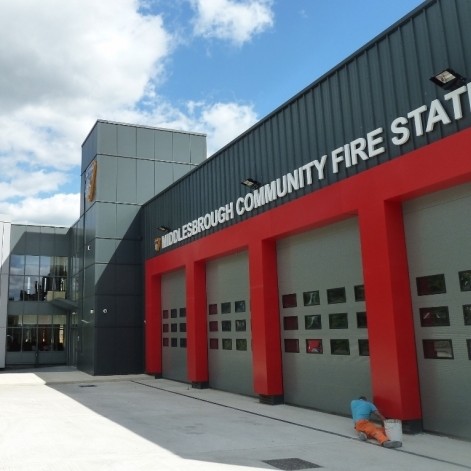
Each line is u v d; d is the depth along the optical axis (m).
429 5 9.70
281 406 13.64
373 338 10.45
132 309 24.94
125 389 18.77
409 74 10.05
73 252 32.47
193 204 19.36
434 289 9.78
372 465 7.60
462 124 8.91
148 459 8.03
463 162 8.77
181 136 27.69
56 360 32.84
